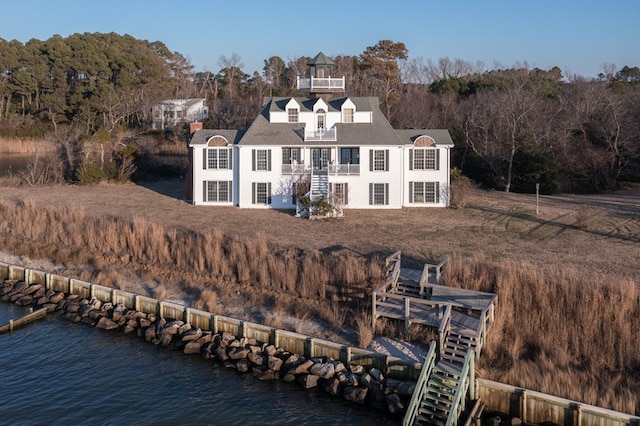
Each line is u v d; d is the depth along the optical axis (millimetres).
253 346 25688
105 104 99938
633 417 18141
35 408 21859
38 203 54156
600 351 22797
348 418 21062
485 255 34750
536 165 62031
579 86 82562
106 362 25609
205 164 53781
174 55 139875
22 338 28156
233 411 21609
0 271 37156
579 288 25562
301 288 30375
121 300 30922
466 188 57031
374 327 25766
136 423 20875
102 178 69938
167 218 47000
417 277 30344
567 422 19234
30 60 114312
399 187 52219
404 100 94500
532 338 24188
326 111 54719
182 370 24844
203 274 33688
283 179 52594
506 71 114375
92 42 118875
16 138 103750
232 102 104250
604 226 43281
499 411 20469
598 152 66438
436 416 19891
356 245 37812
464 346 23203
